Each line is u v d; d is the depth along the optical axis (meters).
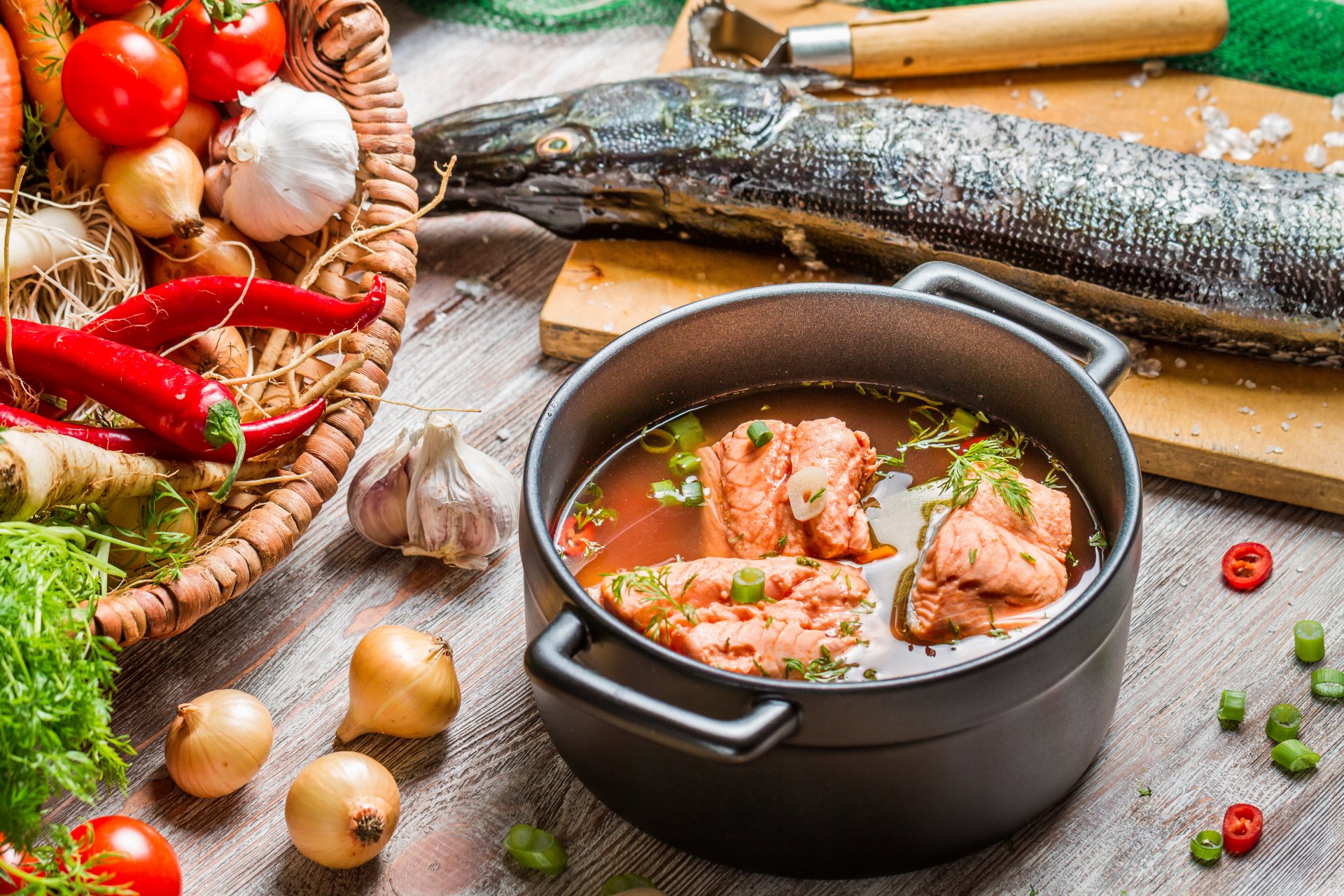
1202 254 1.12
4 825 0.89
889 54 1.26
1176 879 0.96
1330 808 0.98
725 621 0.95
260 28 1.08
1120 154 1.16
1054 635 0.90
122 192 1.05
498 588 1.07
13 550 0.91
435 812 0.99
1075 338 1.00
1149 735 1.00
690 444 1.02
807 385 1.04
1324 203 1.13
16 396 1.00
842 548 0.97
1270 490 1.10
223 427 0.97
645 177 1.18
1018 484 0.97
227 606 1.06
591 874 0.97
